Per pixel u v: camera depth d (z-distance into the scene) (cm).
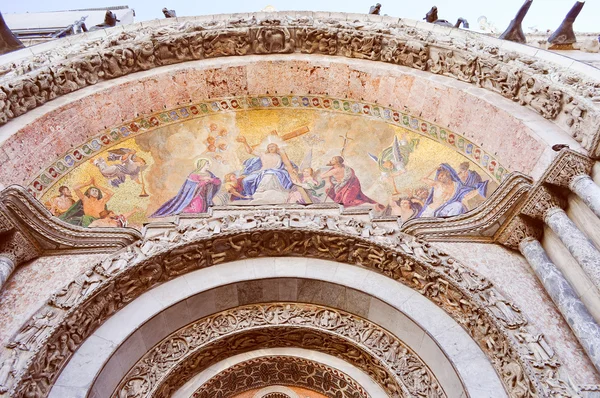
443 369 754
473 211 918
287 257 905
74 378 691
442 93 1123
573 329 727
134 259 827
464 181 1055
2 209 788
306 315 869
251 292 870
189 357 803
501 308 766
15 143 926
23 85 983
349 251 888
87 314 751
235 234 877
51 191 991
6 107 949
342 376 855
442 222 917
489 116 1038
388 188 1102
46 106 1026
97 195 1040
